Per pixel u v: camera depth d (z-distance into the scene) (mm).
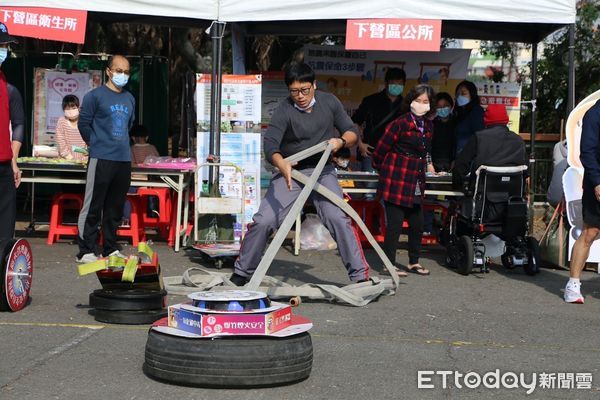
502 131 8789
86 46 15656
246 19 9547
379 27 9383
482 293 7941
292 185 7055
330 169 7203
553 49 16094
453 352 5750
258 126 10086
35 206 13656
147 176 10172
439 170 10922
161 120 13562
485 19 9320
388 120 10922
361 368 5309
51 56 13211
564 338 6246
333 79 12352
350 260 7219
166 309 6457
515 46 17656
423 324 6555
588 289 8305
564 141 9867
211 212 9562
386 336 6137
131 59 13414
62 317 6414
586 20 15836
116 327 6137
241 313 4875
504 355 5715
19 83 13234
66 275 8195
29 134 13227
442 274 8938
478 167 8711
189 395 4699
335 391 4844
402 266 9383
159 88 13508
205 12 9555
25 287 6688
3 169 7125
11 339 5738
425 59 12297
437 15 9312
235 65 10859
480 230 8766
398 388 4934
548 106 16203
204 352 4746
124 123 8883
